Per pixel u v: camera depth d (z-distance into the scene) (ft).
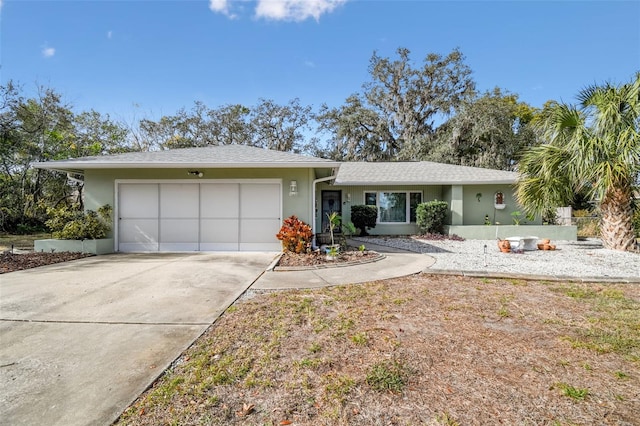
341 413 7.05
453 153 74.95
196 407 7.25
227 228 31.68
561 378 8.46
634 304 14.73
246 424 6.68
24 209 55.52
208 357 9.61
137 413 7.06
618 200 31.22
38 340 10.89
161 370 8.87
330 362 9.29
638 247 32.19
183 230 31.76
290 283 18.79
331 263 24.27
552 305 14.65
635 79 27.86
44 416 6.95
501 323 12.44
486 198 47.78
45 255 27.78
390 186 49.16
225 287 17.85
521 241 32.81
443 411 7.09
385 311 13.83
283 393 7.79
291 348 10.23
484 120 70.03
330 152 93.20
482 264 25.38
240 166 28.78
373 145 87.45
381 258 27.12
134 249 31.63
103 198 31.65
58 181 61.62
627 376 8.55
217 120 92.02
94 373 8.73
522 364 9.22
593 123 29.22
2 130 50.96
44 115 58.18
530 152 32.86
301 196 31.55
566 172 30.40
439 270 21.61
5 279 19.51
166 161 28.48
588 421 6.79
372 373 8.65
